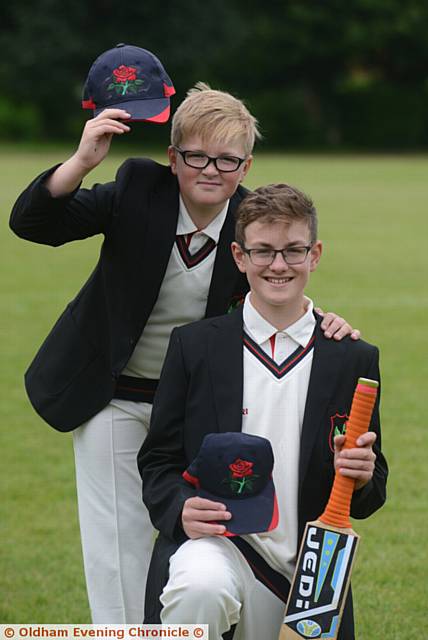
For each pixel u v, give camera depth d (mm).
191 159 4008
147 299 4184
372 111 51312
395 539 5973
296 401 3693
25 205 3932
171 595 3426
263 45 51906
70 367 4328
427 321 11969
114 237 4176
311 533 3479
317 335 3764
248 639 3643
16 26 51750
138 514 4371
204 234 4191
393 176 33500
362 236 19812
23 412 8445
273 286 3666
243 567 3584
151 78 4148
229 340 3756
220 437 3520
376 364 3766
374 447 3752
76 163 3896
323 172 34188
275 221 3615
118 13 49531
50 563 5637
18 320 11680
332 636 3406
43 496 6641
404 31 50188
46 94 50094
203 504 3484
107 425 4336
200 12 50250
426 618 4988
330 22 51250
